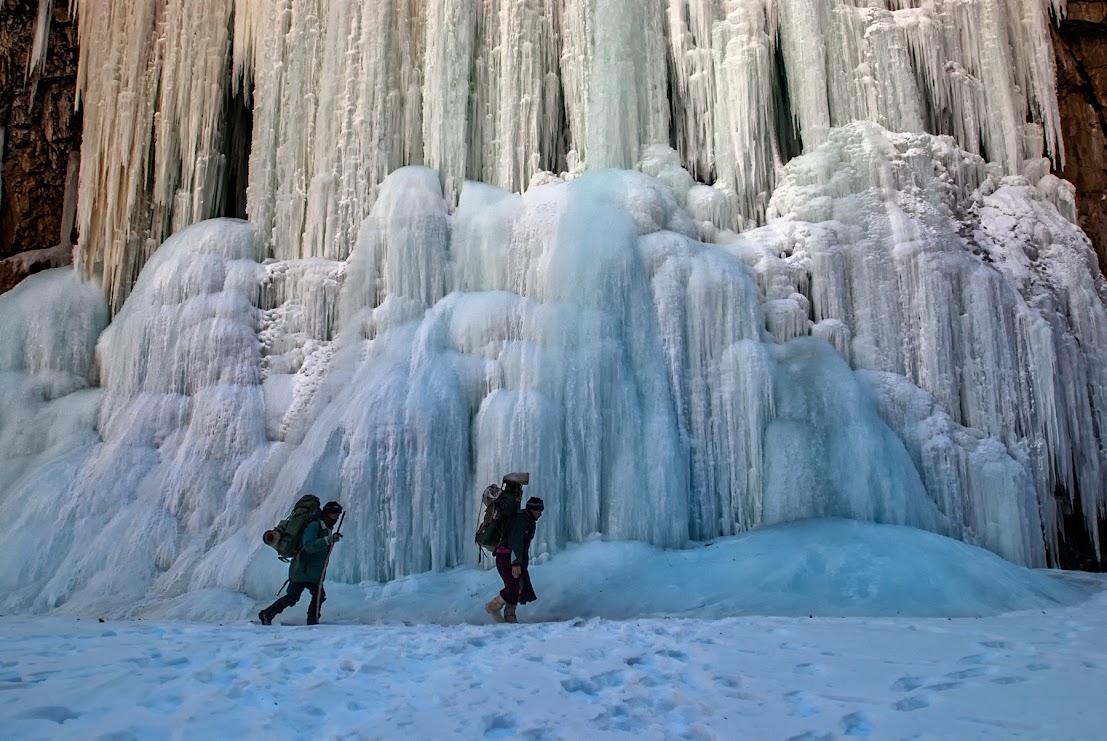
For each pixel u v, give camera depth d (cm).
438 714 343
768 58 1275
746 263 1147
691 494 1011
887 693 374
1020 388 1090
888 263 1122
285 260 1264
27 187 1514
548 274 1087
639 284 1072
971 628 564
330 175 1252
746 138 1239
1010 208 1245
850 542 841
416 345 1062
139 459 1106
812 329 1124
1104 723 320
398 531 927
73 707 341
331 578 903
